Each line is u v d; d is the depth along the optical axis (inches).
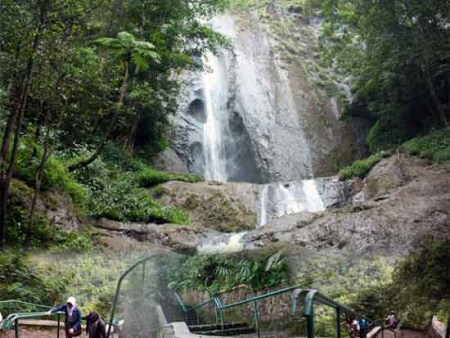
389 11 944.9
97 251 599.2
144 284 520.4
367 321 335.9
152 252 633.6
